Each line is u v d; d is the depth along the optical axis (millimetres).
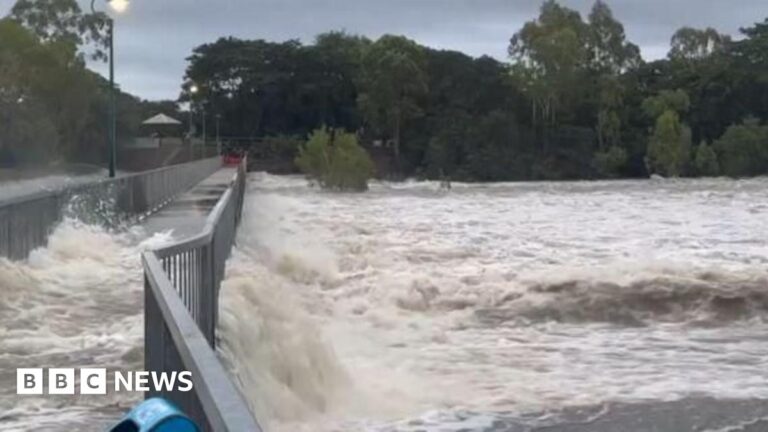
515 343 15469
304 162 77375
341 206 53844
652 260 23406
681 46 126500
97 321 11406
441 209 52188
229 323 10445
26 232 15461
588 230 36406
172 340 4609
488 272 20562
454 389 12234
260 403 8969
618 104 114438
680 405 11758
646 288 18594
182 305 4898
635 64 121938
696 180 100812
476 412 11281
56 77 65375
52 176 54562
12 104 61594
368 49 116438
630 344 15539
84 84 68312
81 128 68812
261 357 10477
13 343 10016
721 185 88188
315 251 22688
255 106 123312
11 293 12680
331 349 12109
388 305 17719
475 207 54438
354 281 19703
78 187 19781
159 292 5309
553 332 16531
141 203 27266
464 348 14914
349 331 15102
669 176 107875
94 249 17609
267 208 42219
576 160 110875
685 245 29812
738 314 17859
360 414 10883
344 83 122500
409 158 113188
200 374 3445
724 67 117500
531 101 114312
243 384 8672
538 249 27750
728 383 12883
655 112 114438
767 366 13961
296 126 124312
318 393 10898
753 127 108438
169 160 75750
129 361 9203
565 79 112438
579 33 118500
